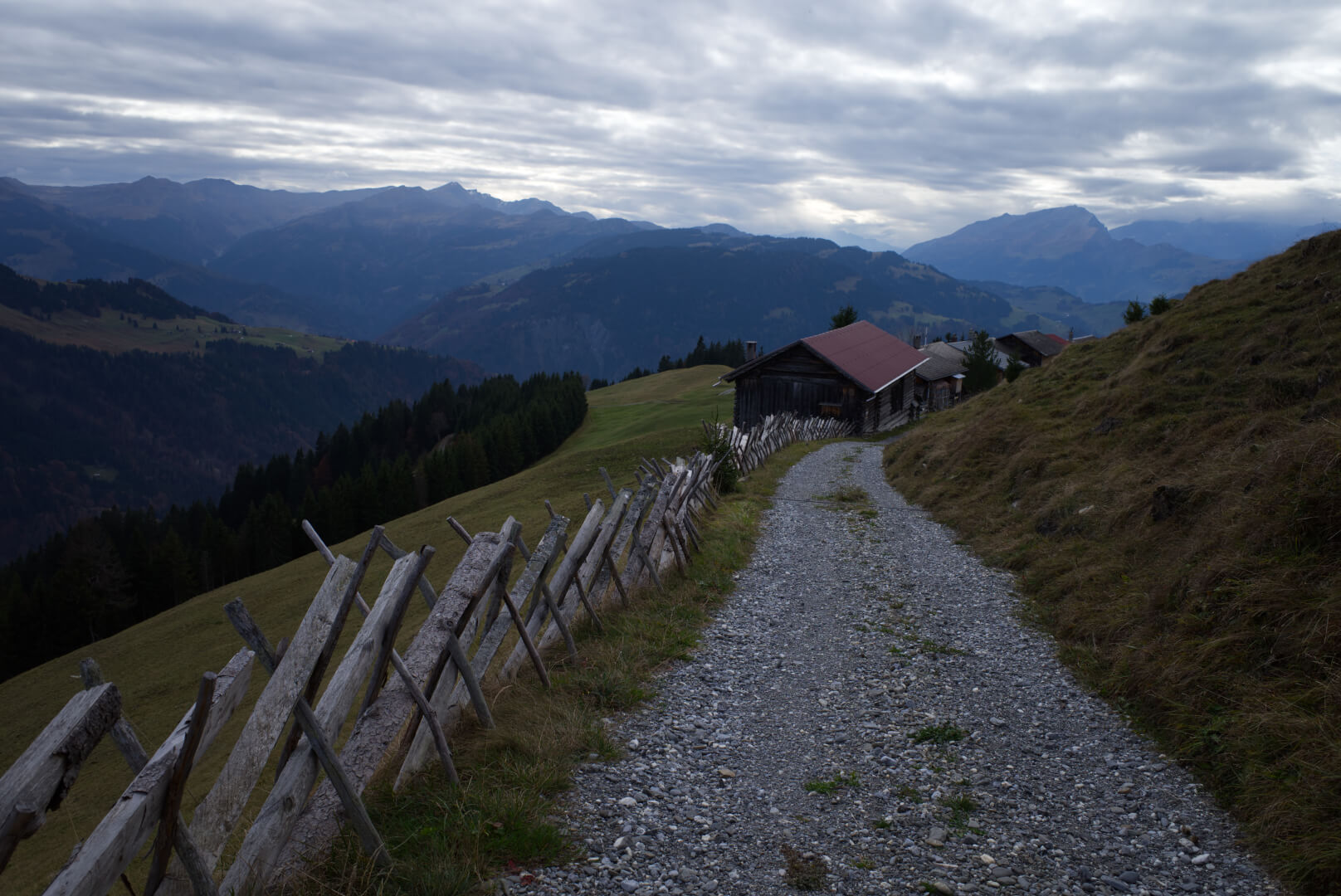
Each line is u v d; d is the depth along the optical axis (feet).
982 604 34.09
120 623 244.42
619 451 168.55
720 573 38.65
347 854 12.62
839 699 23.66
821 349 145.38
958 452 66.85
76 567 236.22
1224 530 25.91
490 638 19.97
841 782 18.12
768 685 24.84
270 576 154.71
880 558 43.34
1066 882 14.20
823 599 35.47
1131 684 22.85
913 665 26.73
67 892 8.25
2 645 214.90
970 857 14.99
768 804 16.99
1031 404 68.69
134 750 9.86
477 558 18.56
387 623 14.58
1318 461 24.57
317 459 438.40
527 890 13.01
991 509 50.78
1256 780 16.44
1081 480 44.70
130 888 10.01
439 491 286.66
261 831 11.76
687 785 17.65
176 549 254.68
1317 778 15.33
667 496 36.06
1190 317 60.90
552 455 288.51
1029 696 23.76
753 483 71.31
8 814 7.89
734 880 13.91
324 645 12.69
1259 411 40.47
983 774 18.63
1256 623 21.21
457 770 16.63
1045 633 29.73
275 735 11.67
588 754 18.56
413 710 16.30
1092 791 17.79
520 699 20.63
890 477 79.00
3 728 114.52
